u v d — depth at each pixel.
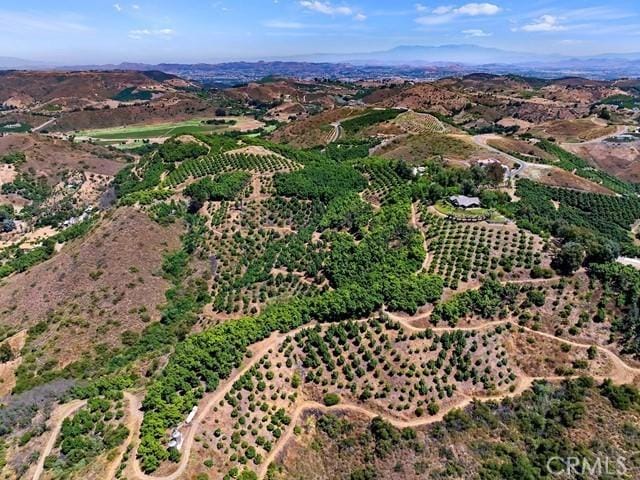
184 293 136.38
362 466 80.62
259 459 78.50
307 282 130.50
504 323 102.88
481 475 76.75
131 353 112.38
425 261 124.88
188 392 84.81
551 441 80.94
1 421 90.31
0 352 112.19
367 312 104.38
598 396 89.50
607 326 101.69
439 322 102.69
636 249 131.62
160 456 73.44
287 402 89.69
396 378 92.88
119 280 135.38
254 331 98.94
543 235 124.88
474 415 87.38
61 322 121.69
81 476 73.06
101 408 87.12
